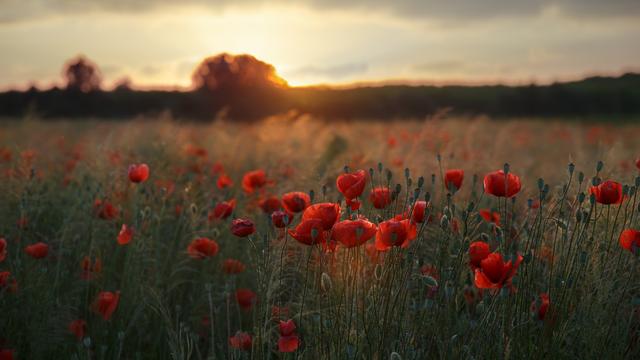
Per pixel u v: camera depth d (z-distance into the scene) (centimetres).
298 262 287
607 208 293
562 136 1270
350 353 210
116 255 383
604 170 359
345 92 3909
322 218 228
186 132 872
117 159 494
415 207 247
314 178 388
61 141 800
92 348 310
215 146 821
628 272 267
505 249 261
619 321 258
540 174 572
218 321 329
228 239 384
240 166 683
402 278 237
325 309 237
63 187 512
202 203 449
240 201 455
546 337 242
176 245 397
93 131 985
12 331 306
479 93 4278
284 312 264
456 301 254
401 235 217
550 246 287
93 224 385
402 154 693
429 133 589
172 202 463
